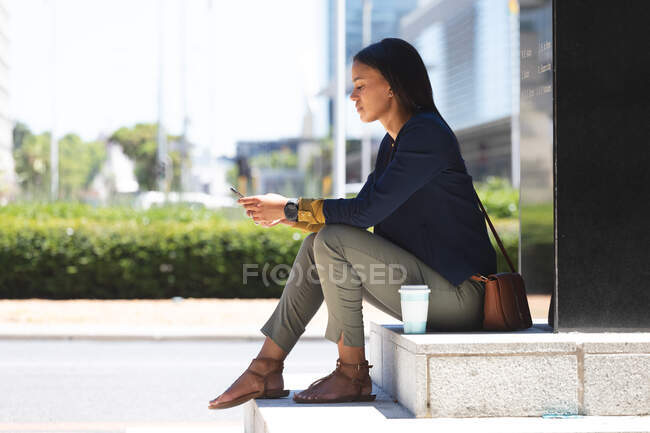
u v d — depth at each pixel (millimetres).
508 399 3949
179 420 6527
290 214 4457
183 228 17312
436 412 3928
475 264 4473
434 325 4492
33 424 6367
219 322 13742
